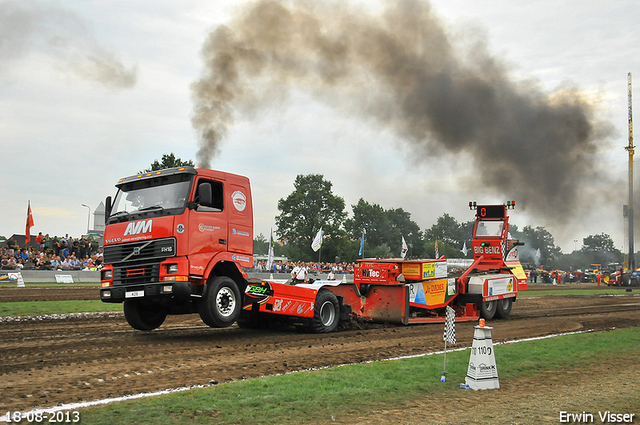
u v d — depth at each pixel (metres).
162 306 11.88
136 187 11.37
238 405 6.14
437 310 16.53
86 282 30.91
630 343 11.82
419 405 6.48
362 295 15.78
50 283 29.03
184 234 10.45
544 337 13.07
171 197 10.79
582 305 24.88
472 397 6.95
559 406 6.63
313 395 6.65
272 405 6.19
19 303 17.50
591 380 8.17
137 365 8.38
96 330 12.50
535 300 28.42
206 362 8.80
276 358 9.35
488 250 19.70
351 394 6.79
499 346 11.01
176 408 5.95
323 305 13.31
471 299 17.45
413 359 9.34
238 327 14.15
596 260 145.88
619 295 34.47
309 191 77.12
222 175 11.43
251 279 12.01
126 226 11.02
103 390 6.78
